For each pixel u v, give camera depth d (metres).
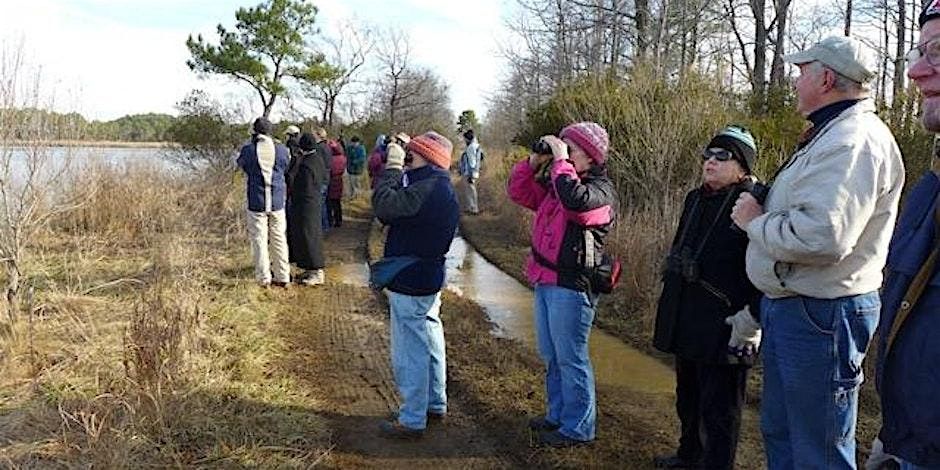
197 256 8.55
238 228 10.98
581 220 4.09
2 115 6.10
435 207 4.39
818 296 2.92
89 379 4.93
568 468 4.26
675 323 3.91
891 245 2.34
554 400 4.68
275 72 25.47
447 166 4.50
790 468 3.18
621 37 19.30
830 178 2.78
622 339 7.16
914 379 2.17
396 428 4.61
